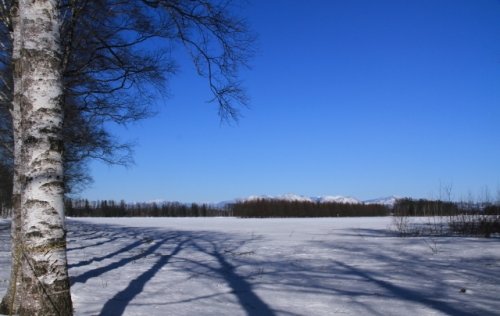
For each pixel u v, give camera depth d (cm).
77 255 1269
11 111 694
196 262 1131
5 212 4781
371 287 761
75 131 1223
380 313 578
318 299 662
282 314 568
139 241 1844
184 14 714
